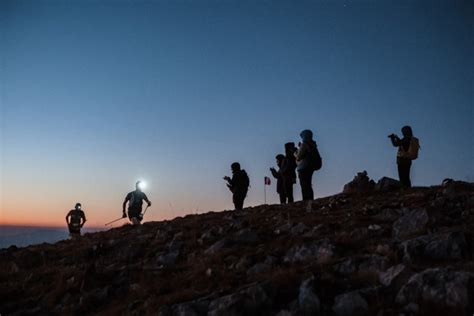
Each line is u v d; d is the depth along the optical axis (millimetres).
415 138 14992
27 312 9273
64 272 11031
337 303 6238
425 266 6938
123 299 8930
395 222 9664
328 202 14625
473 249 7359
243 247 10406
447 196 11672
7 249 15828
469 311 5402
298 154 15688
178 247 11836
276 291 7094
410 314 5605
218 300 6957
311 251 8797
